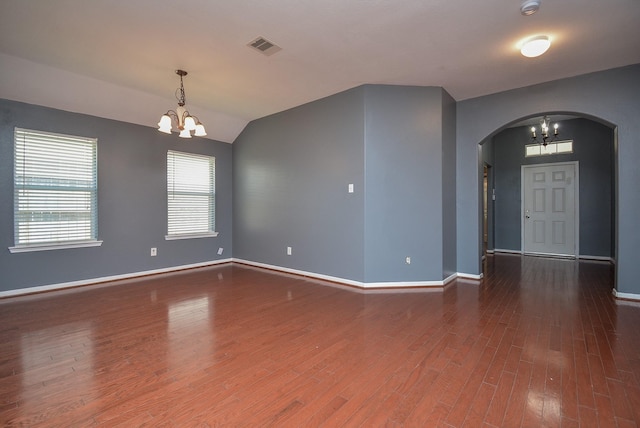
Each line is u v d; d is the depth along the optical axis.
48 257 4.03
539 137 6.72
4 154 3.70
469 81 4.01
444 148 4.29
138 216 4.84
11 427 1.53
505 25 2.77
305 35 2.92
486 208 6.89
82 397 1.78
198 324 2.89
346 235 4.31
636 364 2.13
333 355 2.29
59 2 2.41
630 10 2.55
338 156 4.38
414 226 4.19
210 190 5.82
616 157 3.66
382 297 3.72
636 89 3.52
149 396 1.79
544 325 2.82
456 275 4.72
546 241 6.64
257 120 5.56
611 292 3.88
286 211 5.10
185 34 2.89
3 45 3.07
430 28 2.81
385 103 4.12
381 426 1.55
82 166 4.30
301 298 3.69
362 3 2.47
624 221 3.59
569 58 3.38
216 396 1.80
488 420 1.59
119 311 3.24
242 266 5.69
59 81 3.74
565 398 1.76
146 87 4.13
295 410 1.67
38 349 2.38
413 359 2.22
